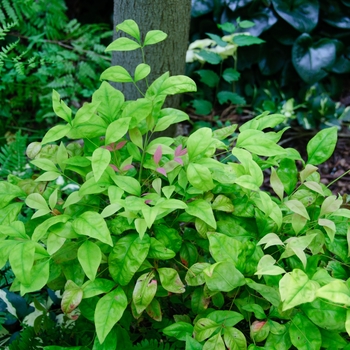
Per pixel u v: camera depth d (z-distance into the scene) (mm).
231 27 2719
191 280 1213
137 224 1123
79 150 1445
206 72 2793
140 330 1462
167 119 1360
